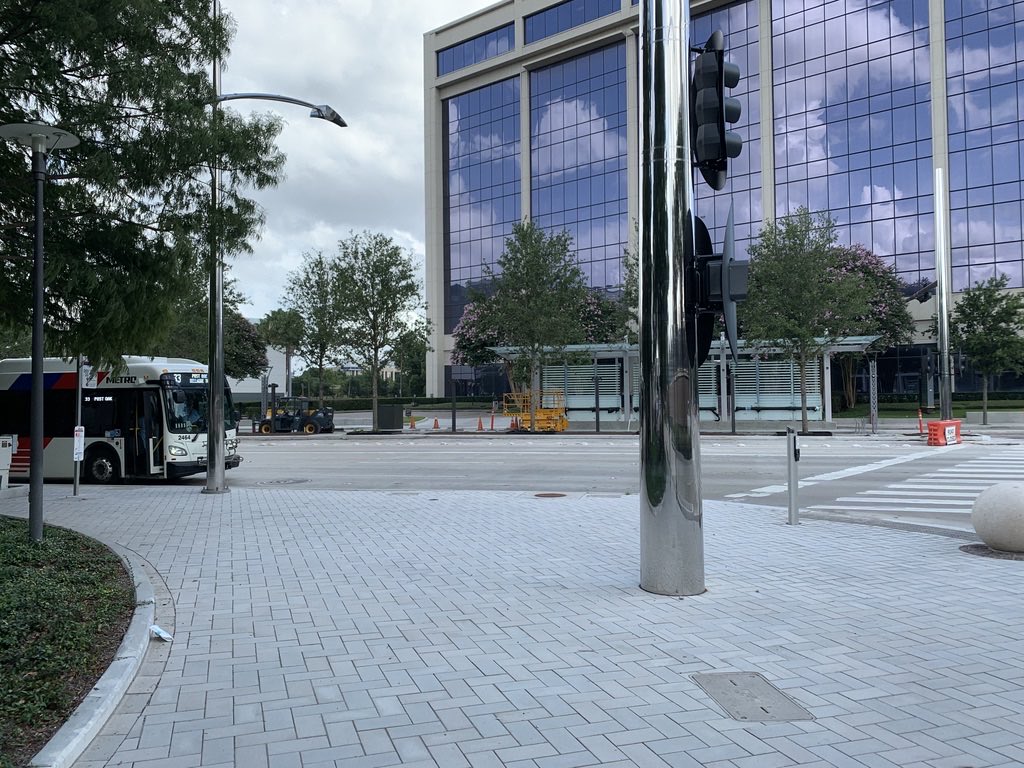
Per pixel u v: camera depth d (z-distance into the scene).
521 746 4.04
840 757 3.88
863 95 50.78
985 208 46.69
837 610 6.50
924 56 48.53
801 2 53.03
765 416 36.59
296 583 7.69
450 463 22.08
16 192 10.91
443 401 69.44
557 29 64.38
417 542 9.76
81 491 16.16
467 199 72.06
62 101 10.62
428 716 4.45
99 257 11.30
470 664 5.32
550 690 4.82
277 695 4.82
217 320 15.34
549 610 6.61
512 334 37.97
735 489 15.33
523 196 67.50
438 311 73.00
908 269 49.22
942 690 4.77
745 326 34.91
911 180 49.09
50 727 4.21
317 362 47.34
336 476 19.42
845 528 10.48
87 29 9.79
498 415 55.56
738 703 4.58
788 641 5.71
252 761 3.92
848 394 48.31
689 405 6.96
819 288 32.69
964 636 5.80
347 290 42.12
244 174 11.91
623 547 9.33
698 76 6.79
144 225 11.34
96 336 11.82
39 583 7.15
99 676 5.03
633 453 24.34
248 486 17.42
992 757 3.87
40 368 9.33
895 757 3.88
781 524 10.79
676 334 6.94
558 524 11.01
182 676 5.17
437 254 73.12
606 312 51.94
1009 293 39.81
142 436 18.27
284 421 43.03
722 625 6.11
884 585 7.32
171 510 12.86
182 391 18.61
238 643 5.86
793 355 34.72
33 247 10.25
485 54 69.75
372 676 5.12
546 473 19.00
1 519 11.15
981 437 29.27
